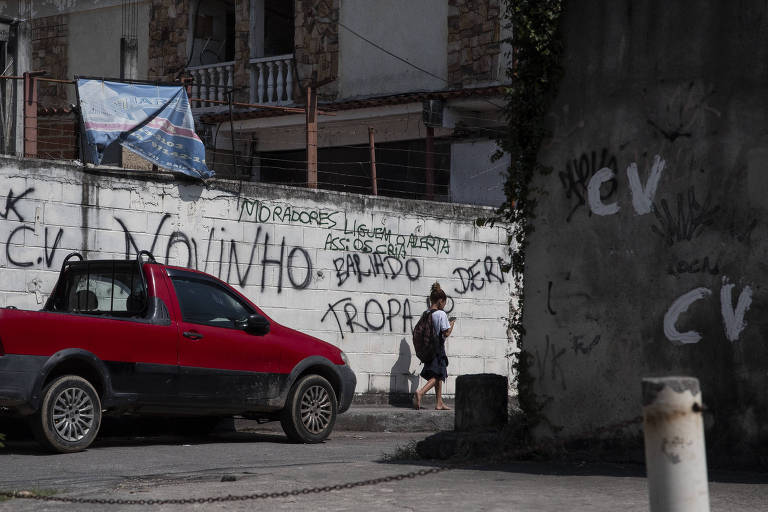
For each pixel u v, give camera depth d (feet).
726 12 25.98
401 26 72.23
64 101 86.28
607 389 26.99
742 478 23.59
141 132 44.29
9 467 27.50
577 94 28.12
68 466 27.81
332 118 71.72
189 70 80.02
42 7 87.61
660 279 26.43
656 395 12.04
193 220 45.03
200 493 22.15
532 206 28.76
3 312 29.09
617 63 27.50
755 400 24.90
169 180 44.42
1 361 28.96
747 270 25.25
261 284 47.09
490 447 28.30
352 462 28.58
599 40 27.81
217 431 42.32
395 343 51.83
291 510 19.88
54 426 30.30
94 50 84.99
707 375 25.54
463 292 54.54
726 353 25.34
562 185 28.27
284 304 47.83
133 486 24.03
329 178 74.79
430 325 49.73
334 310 49.62
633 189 27.02
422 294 52.95
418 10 71.56
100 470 27.12
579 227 27.84
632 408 26.58
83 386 30.96
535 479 23.95
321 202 49.39
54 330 30.19
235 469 27.35
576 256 27.84
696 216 26.04
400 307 52.11
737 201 25.53
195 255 45.01
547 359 28.07
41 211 40.75
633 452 26.45
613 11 27.61
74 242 41.55
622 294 26.99
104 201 42.45
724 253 25.58
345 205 50.29
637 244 26.86
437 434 29.84
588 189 27.76
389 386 51.60
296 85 75.10
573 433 27.45
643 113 27.02
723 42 26.00
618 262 27.12
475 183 68.08
